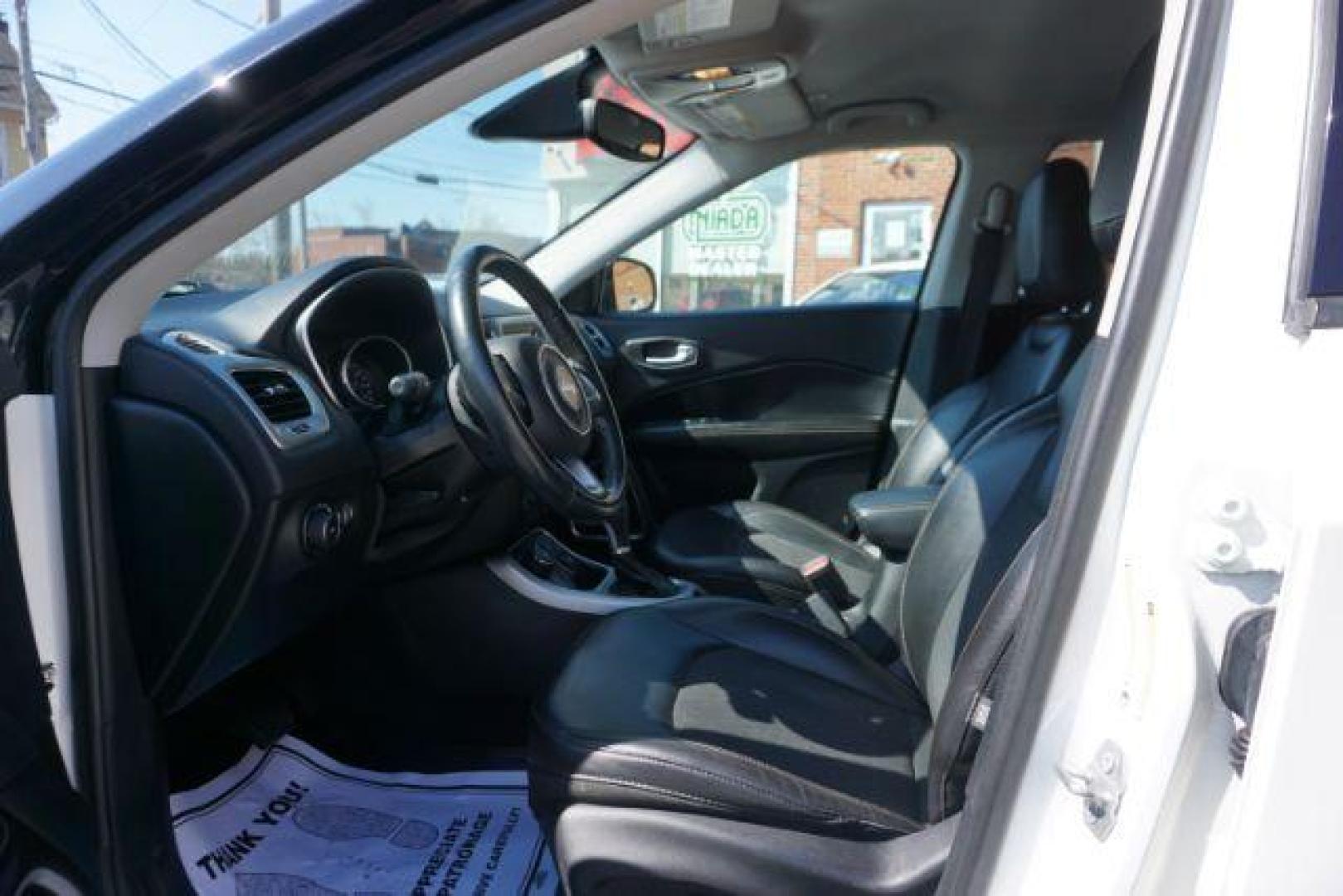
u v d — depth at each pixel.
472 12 0.83
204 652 1.11
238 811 1.50
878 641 1.93
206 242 0.92
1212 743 0.57
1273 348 0.55
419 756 1.72
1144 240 0.61
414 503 1.57
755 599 2.12
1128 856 0.58
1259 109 0.57
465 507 1.61
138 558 1.02
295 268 1.59
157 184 0.88
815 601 1.98
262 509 1.12
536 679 1.74
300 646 1.67
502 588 1.72
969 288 2.54
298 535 1.20
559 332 1.61
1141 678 0.58
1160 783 0.57
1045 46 2.06
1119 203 1.17
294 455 1.16
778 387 2.63
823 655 1.46
